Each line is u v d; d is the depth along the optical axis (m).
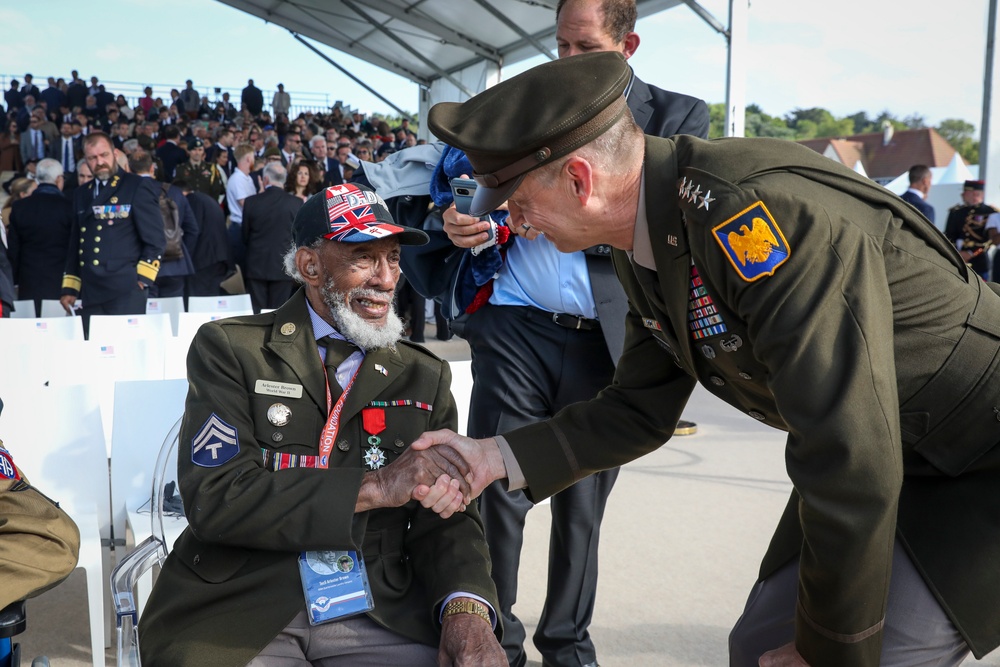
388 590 1.90
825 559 1.39
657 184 1.45
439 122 1.49
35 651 2.95
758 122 47.56
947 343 1.47
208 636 1.77
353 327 1.94
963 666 2.90
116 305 6.88
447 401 2.08
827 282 1.31
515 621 2.76
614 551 3.95
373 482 1.80
